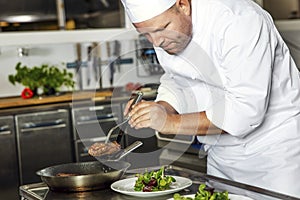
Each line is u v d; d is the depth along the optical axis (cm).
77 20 500
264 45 202
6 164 422
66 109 443
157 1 193
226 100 205
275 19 498
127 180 203
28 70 478
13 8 476
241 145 230
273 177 225
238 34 201
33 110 431
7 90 491
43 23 488
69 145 445
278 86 224
